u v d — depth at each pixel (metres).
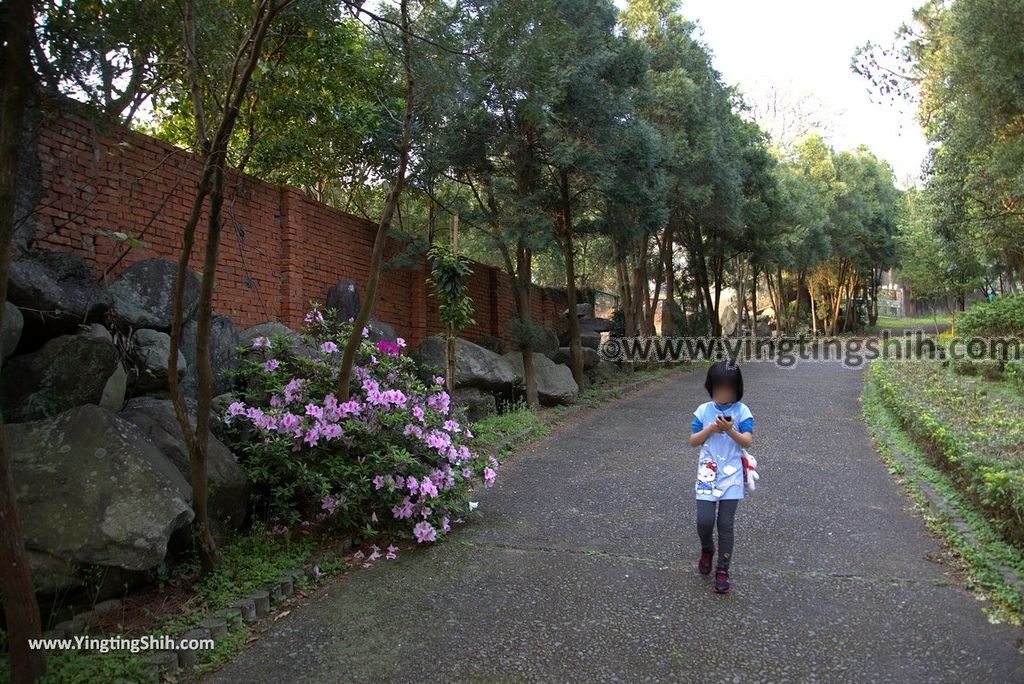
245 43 4.07
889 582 4.59
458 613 4.21
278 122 8.45
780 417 10.97
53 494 3.87
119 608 3.99
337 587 4.62
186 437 4.19
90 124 5.36
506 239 10.12
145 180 6.34
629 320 17.69
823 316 43.53
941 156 14.26
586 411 11.84
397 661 3.65
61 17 4.43
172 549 4.48
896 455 8.05
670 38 16.27
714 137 16.11
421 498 5.32
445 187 11.45
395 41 6.02
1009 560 4.68
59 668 3.33
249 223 7.52
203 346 4.14
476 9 5.91
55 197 5.51
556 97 9.27
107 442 4.09
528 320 11.43
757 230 22.75
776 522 5.87
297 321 8.05
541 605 4.31
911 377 13.38
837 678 3.43
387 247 10.04
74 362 4.61
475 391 10.16
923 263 25.88
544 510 6.30
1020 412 8.98
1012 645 3.72
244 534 5.13
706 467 4.62
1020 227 13.84
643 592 4.48
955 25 11.24
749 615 4.13
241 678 3.49
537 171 11.37
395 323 10.31
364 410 5.56
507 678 3.47
